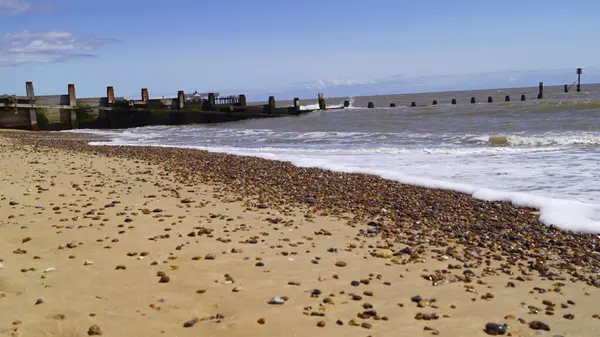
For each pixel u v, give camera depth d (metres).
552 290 5.01
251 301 4.37
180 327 3.81
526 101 58.41
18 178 11.43
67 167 13.81
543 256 6.21
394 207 8.88
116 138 29.39
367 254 6.03
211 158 16.44
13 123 39.28
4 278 4.70
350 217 8.12
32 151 19.14
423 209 8.70
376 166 13.91
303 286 4.81
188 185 11.02
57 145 22.91
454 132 23.22
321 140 23.05
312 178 12.05
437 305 4.47
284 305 4.30
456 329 3.96
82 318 3.86
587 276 5.48
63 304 4.12
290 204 9.08
